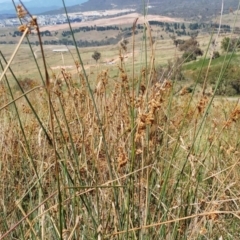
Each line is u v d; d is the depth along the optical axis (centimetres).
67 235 182
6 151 280
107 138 226
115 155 217
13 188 265
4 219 216
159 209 199
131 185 194
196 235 211
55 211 194
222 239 240
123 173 209
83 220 201
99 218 190
